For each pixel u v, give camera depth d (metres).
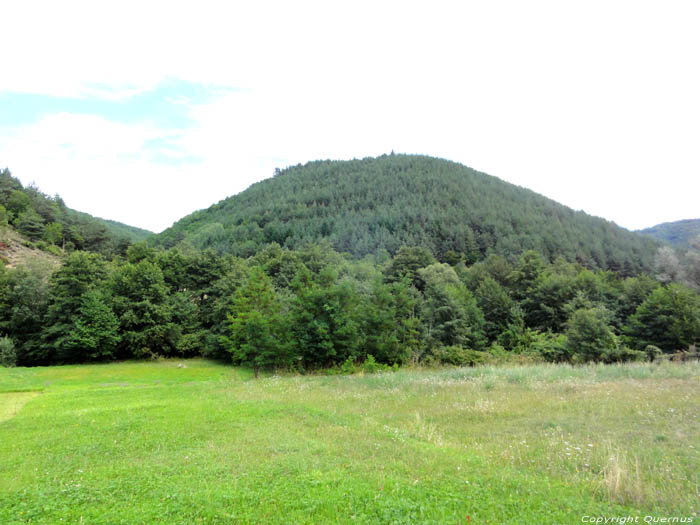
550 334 49.91
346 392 20.89
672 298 40.31
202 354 51.91
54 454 11.02
